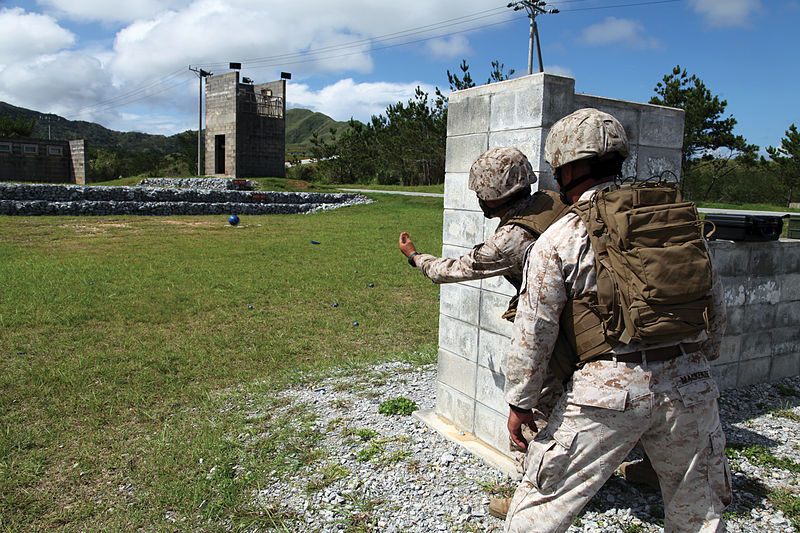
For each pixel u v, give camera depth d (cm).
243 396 466
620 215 176
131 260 1168
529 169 239
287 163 8012
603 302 177
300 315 761
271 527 278
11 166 3797
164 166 8306
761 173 4209
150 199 2497
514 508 199
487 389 344
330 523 278
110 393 470
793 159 3856
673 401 177
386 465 333
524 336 189
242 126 3803
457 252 369
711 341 208
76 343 608
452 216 371
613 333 177
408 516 282
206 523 285
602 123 195
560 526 188
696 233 177
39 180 3912
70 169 4028
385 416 409
